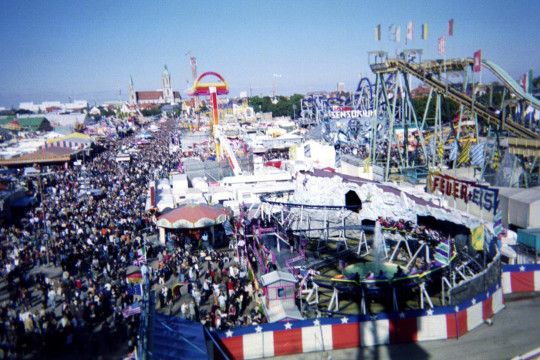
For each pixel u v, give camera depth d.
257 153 77.69
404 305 24.53
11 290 28.12
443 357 19.22
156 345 16.31
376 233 27.86
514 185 38.81
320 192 36.22
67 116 186.25
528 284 25.59
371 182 33.91
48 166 81.25
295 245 32.06
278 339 20.08
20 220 45.16
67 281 28.31
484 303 22.12
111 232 37.78
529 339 20.30
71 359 19.66
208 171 54.88
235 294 26.08
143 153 95.88
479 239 23.36
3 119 175.88
